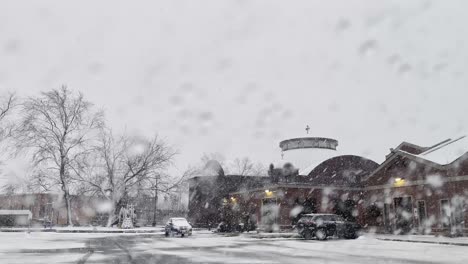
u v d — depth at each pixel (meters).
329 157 42.62
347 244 22.00
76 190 48.22
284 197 35.91
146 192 51.44
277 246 20.45
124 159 49.44
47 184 47.22
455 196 27.50
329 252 16.95
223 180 53.25
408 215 31.56
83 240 25.81
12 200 62.88
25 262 12.90
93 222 54.31
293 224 35.53
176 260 13.81
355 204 37.34
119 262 13.12
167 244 22.06
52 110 47.22
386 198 33.91
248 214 42.19
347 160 40.81
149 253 16.48
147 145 50.22
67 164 46.94
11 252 16.64
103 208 48.81
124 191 49.06
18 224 52.06
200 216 54.59
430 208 29.34
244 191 43.44
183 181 51.44
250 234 34.41
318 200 36.72
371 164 41.50
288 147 51.75
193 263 12.93
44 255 15.37
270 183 39.31
